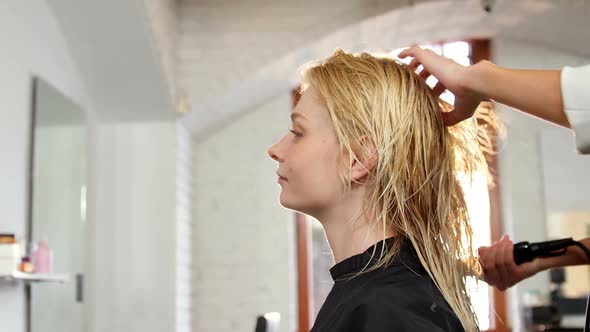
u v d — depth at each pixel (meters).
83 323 6.14
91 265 6.33
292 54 6.37
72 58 5.66
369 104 0.92
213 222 7.09
